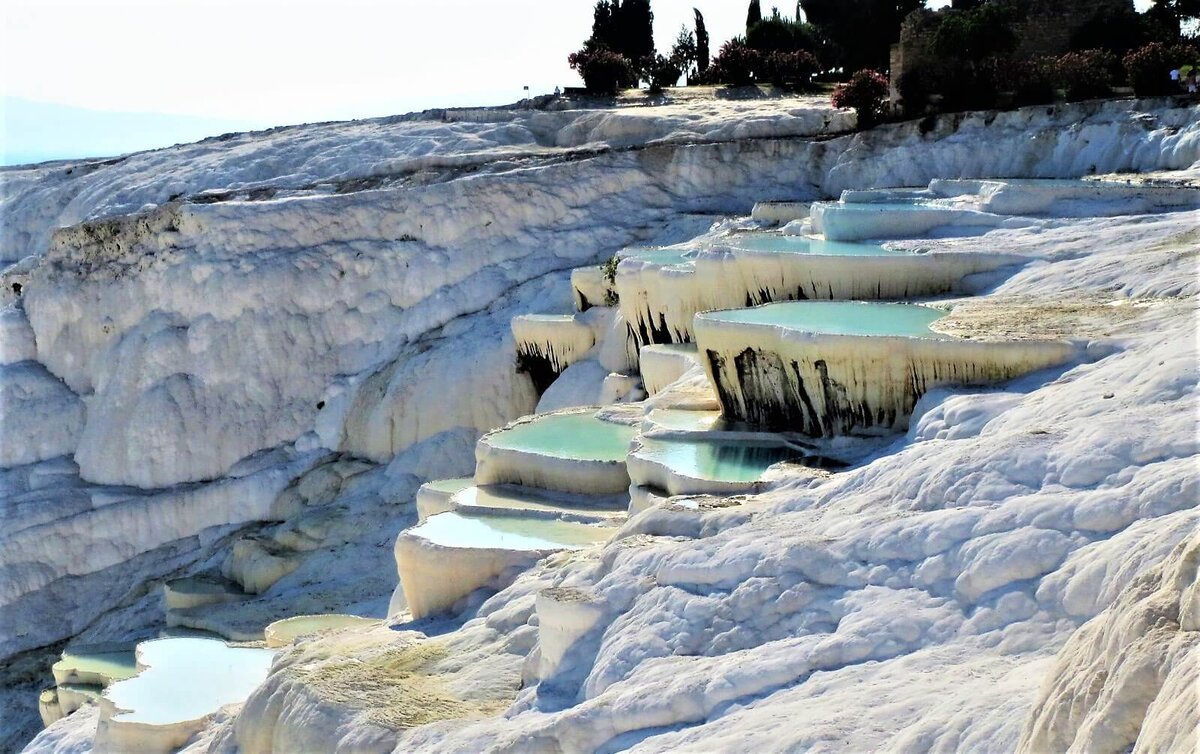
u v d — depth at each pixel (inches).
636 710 477.4
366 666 626.5
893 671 438.9
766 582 503.8
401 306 1370.6
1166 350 575.8
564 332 1208.2
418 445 1269.7
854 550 498.6
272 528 1229.1
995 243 899.4
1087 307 727.1
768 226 1239.5
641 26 2295.8
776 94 1895.9
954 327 712.4
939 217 978.1
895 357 686.5
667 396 853.8
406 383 1286.9
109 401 1323.8
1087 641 339.3
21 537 1234.0
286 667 655.1
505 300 1352.1
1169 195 930.7
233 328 1337.4
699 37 2305.6
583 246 1395.2
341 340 1353.3
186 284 1346.0
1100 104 1258.6
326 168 1652.3
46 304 1379.2
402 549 727.7
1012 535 460.1
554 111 1766.7
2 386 1353.3
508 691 579.5
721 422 772.6
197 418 1306.6
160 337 1332.4
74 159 2156.7
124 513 1253.7
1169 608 313.6
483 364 1275.8
